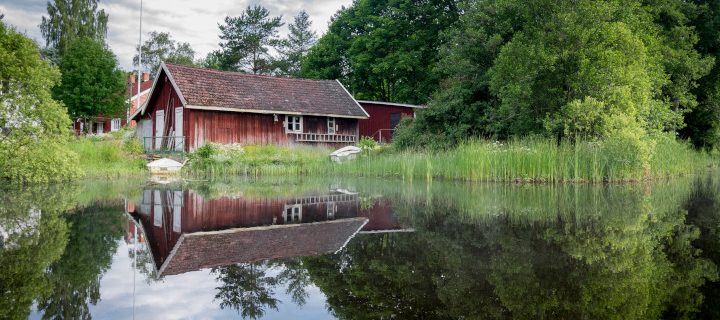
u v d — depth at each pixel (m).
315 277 2.93
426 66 34.44
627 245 4.01
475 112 19.61
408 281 2.84
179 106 22.77
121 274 2.96
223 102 22.55
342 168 17.39
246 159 18.41
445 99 20.66
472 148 14.09
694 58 19.62
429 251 3.74
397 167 15.74
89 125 40.38
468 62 19.84
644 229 4.88
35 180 11.55
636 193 9.35
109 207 6.78
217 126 22.66
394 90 37.88
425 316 2.20
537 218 5.70
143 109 25.12
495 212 6.34
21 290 2.58
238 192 9.73
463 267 3.20
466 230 4.81
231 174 17.00
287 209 6.76
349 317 2.15
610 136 13.81
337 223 5.35
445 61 21.67
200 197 8.57
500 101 19.22
